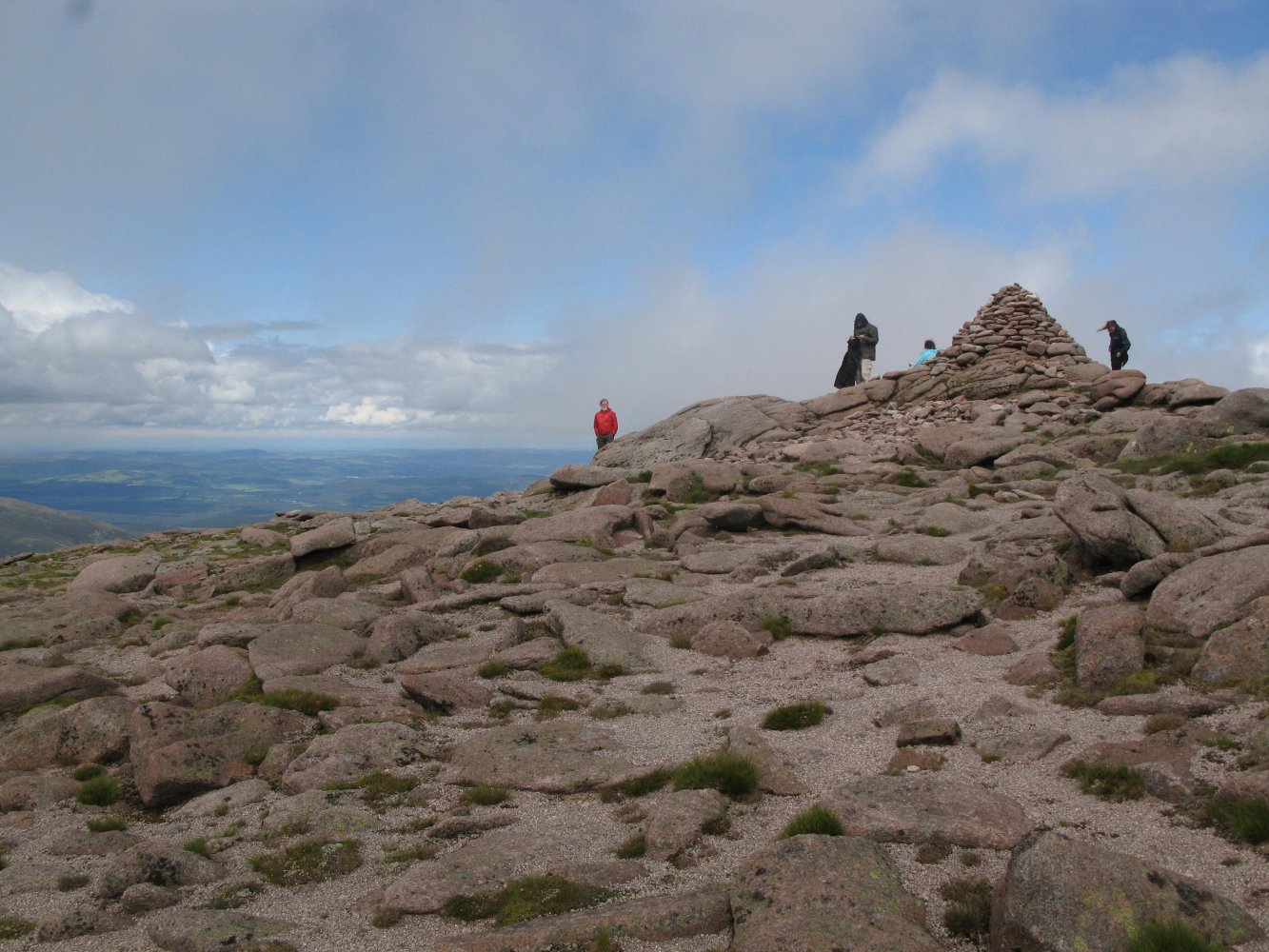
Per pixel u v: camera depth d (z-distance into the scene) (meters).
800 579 18.97
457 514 30.84
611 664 14.88
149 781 11.25
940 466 34.59
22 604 25.45
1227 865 6.99
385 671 15.69
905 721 11.17
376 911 7.93
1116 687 10.91
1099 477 16.88
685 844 8.49
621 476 35.38
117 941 7.84
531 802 10.16
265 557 26.97
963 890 7.10
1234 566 12.41
